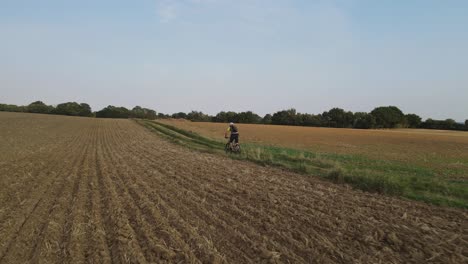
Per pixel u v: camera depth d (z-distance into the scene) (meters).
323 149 27.53
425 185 11.13
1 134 32.50
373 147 31.56
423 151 28.78
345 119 100.31
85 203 8.52
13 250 5.65
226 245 5.95
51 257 5.37
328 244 6.05
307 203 8.76
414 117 107.31
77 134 36.81
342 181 11.79
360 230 6.82
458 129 101.19
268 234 6.53
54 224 6.83
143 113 131.62
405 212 8.18
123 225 6.84
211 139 31.17
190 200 8.92
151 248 5.73
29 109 115.94
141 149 22.45
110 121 71.81
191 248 5.80
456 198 9.86
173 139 30.98
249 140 35.66
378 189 10.53
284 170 14.40
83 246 5.81
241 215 7.68
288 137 42.62
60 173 12.76
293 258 5.46
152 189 10.19
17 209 7.98
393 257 5.64
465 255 5.79
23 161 15.77
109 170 13.65
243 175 12.85
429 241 6.30
